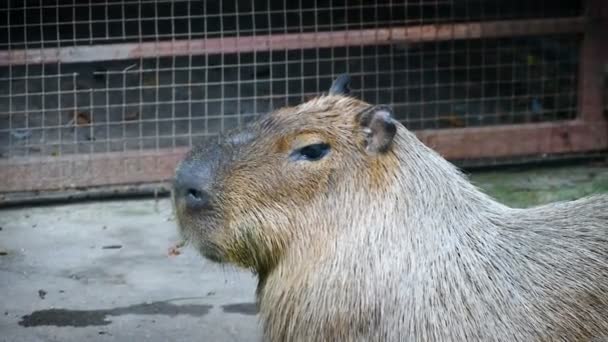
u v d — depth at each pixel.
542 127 11.02
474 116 11.77
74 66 12.05
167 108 11.51
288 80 10.92
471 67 11.90
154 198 10.14
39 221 9.52
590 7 11.04
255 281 8.16
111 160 10.18
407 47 11.99
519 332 5.21
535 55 12.99
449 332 5.20
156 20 10.79
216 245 5.38
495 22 11.00
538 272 5.32
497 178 10.66
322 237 5.30
